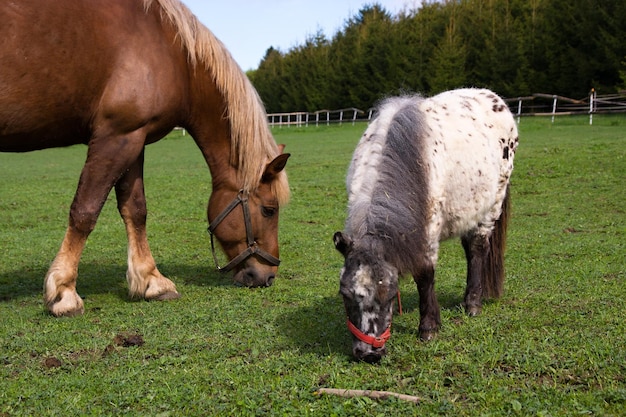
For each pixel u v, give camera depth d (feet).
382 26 162.71
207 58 20.83
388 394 12.48
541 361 13.93
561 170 48.16
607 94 114.01
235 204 21.57
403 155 14.79
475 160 17.20
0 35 17.42
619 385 12.68
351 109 153.38
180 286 23.68
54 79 18.28
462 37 137.28
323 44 191.21
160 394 13.03
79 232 19.65
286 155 20.92
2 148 19.65
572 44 119.34
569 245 27.68
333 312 19.21
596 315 17.51
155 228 36.60
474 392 12.60
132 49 19.17
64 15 18.25
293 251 29.81
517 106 122.83
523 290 21.02
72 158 93.86
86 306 20.99
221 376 13.94
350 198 15.17
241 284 22.84
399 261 13.32
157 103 19.61
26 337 17.17
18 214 42.52
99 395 13.28
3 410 12.50
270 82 203.72
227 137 21.52
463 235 19.29
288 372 14.21
